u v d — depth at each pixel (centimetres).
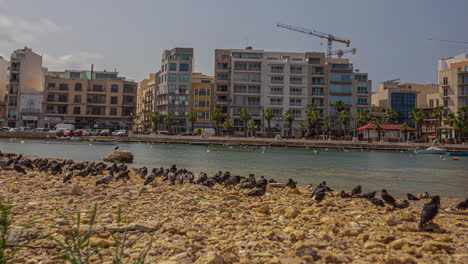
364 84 11288
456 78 10369
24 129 9219
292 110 10944
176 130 10925
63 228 671
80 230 663
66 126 9350
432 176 2623
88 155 3838
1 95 11712
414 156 5950
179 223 788
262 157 4559
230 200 1125
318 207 1067
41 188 1280
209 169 2753
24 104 10831
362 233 702
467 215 1049
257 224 812
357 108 11194
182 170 1958
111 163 2962
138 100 14262
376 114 11444
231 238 670
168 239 645
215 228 756
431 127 11306
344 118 9762
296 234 679
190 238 666
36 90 11219
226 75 11106
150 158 3834
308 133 10581
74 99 11162
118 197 1148
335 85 11112
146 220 806
